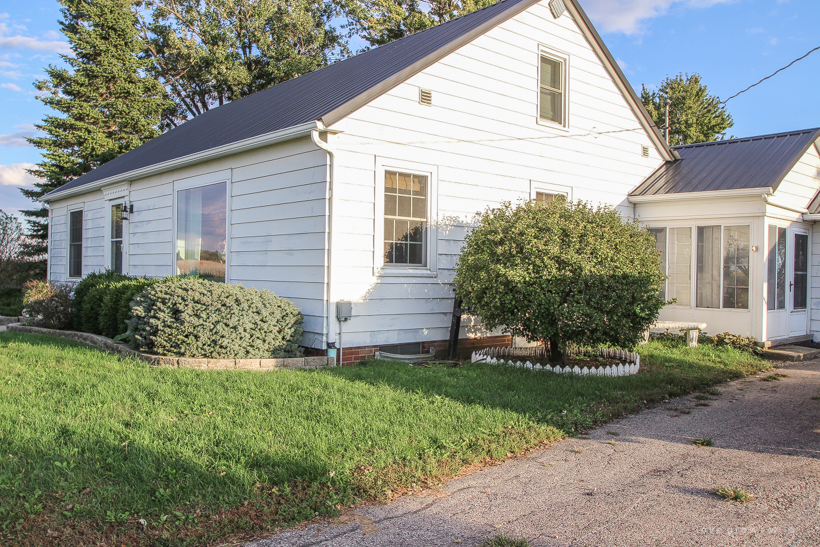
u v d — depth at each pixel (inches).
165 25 1160.2
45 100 890.7
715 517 155.1
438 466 185.3
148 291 332.8
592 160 498.6
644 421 252.8
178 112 1232.8
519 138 443.5
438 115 392.2
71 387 252.7
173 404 229.6
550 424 233.6
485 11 485.7
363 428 211.2
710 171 510.6
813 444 221.3
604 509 159.9
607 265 316.2
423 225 391.5
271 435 196.7
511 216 346.6
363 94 346.6
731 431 238.1
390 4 1106.1
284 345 335.6
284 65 1117.7
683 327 445.7
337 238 341.7
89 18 916.6
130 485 158.2
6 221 940.0
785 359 423.5
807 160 509.0
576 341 326.0
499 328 434.0
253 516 148.5
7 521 136.3
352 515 154.1
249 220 399.9
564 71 478.9
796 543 140.4
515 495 169.5
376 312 362.9
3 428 193.9
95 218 628.1
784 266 482.3
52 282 652.1
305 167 354.3
